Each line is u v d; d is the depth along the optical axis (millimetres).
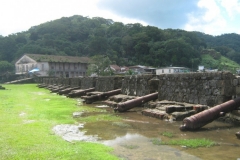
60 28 127938
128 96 16719
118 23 134000
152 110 11633
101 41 107438
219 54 109438
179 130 8352
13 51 106000
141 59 98688
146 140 7086
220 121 9438
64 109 13961
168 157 5570
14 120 10070
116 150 6113
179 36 116625
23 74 76688
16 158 5242
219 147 6320
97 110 13742
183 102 12094
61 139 7074
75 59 92562
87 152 5730
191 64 90875
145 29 117688
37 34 125688
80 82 30078
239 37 162375
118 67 85562
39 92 31312
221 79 9938
